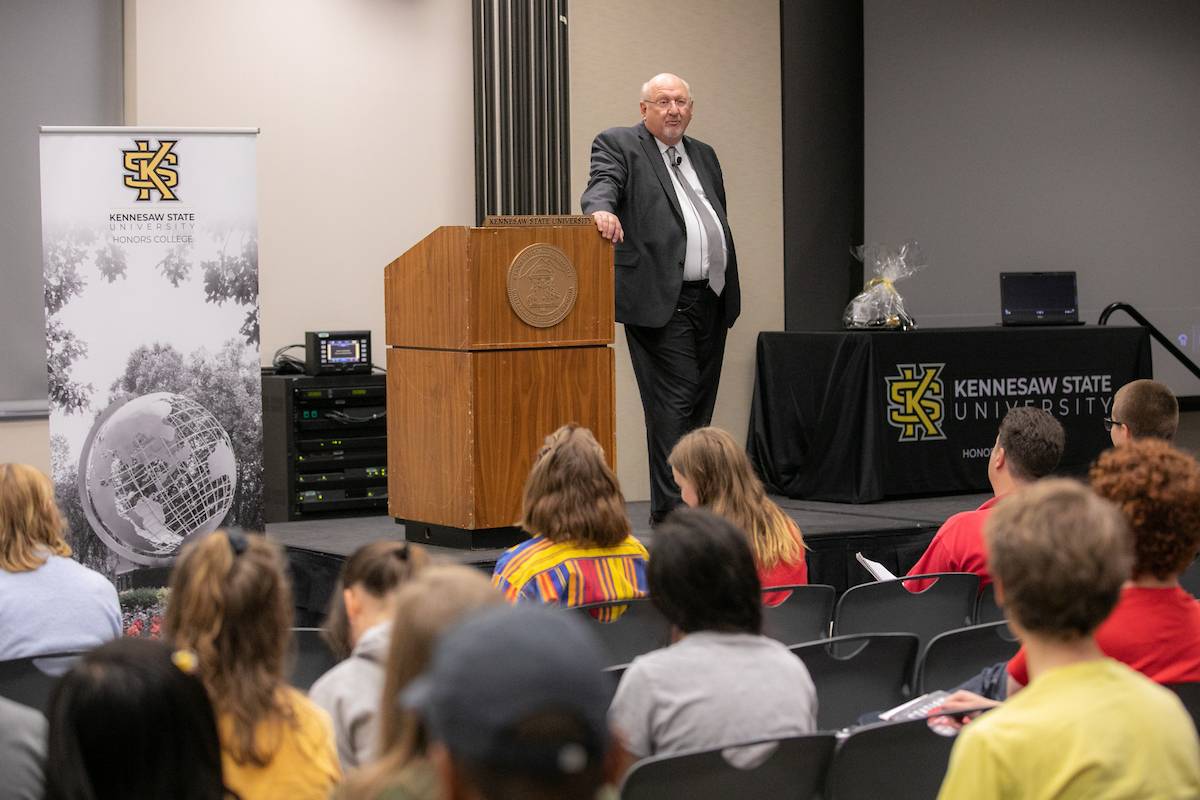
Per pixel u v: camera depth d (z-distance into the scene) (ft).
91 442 16.79
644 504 22.70
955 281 27.99
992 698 8.07
